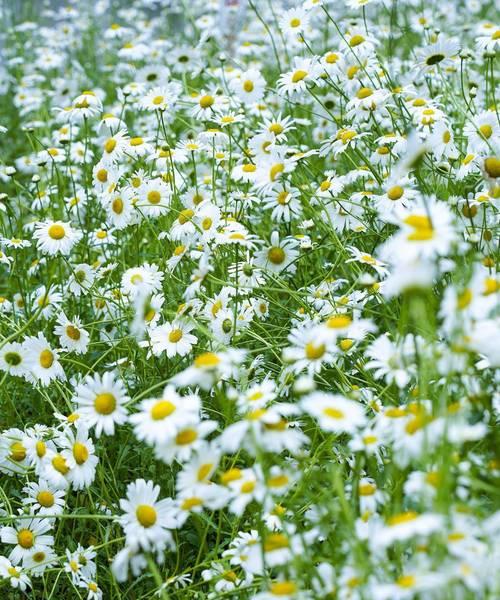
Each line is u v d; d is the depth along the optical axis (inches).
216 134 154.9
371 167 137.2
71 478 104.0
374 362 94.6
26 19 344.2
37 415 137.9
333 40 237.3
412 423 82.5
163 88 165.2
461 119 160.2
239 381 114.3
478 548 67.4
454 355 79.3
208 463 85.4
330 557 85.3
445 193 132.6
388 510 82.5
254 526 100.3
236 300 115.6
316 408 79.4
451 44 149.1
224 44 289.0
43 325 148.2
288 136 191.9
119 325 136.6
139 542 87.9
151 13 361.4
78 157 195.9
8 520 107.2
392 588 64.8
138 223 144.6
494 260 118.3
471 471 82.4
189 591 97.7
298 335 96.9
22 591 114.6
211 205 133.6
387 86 158.4
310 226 143.3
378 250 135.6
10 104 294.8
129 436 120.7
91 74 300.2
